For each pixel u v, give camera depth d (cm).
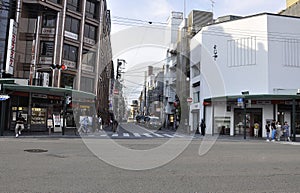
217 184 652
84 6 3181
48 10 2931
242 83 3023
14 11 2761
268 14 2980
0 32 2662
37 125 2584
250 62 3002
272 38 2958
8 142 1452
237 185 646
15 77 2750
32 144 1384
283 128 2475
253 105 2977
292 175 773
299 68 2966
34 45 2841
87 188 584
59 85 2886
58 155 1025
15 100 2523
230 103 3095
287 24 3002
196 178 710
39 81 2802
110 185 615
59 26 2944
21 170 730
